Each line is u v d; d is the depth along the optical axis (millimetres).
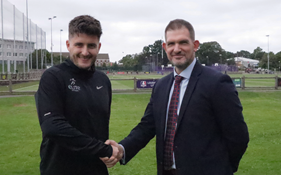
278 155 4957
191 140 2107
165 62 102562
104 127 2299
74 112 2105
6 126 7824
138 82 16297
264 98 14367
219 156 2111
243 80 16906
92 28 2100
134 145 2469
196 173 2084
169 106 2291
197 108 2119
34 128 7562
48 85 2053
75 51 2129
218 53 106125
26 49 31688
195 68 2256
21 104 12359
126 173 4188
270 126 7672
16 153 5203
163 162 2287
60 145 1991
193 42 2287
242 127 2090
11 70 25312
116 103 12969
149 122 2574
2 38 22078
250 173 4078
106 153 2045
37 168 4363
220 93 2084
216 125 2154
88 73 2225
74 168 2109
